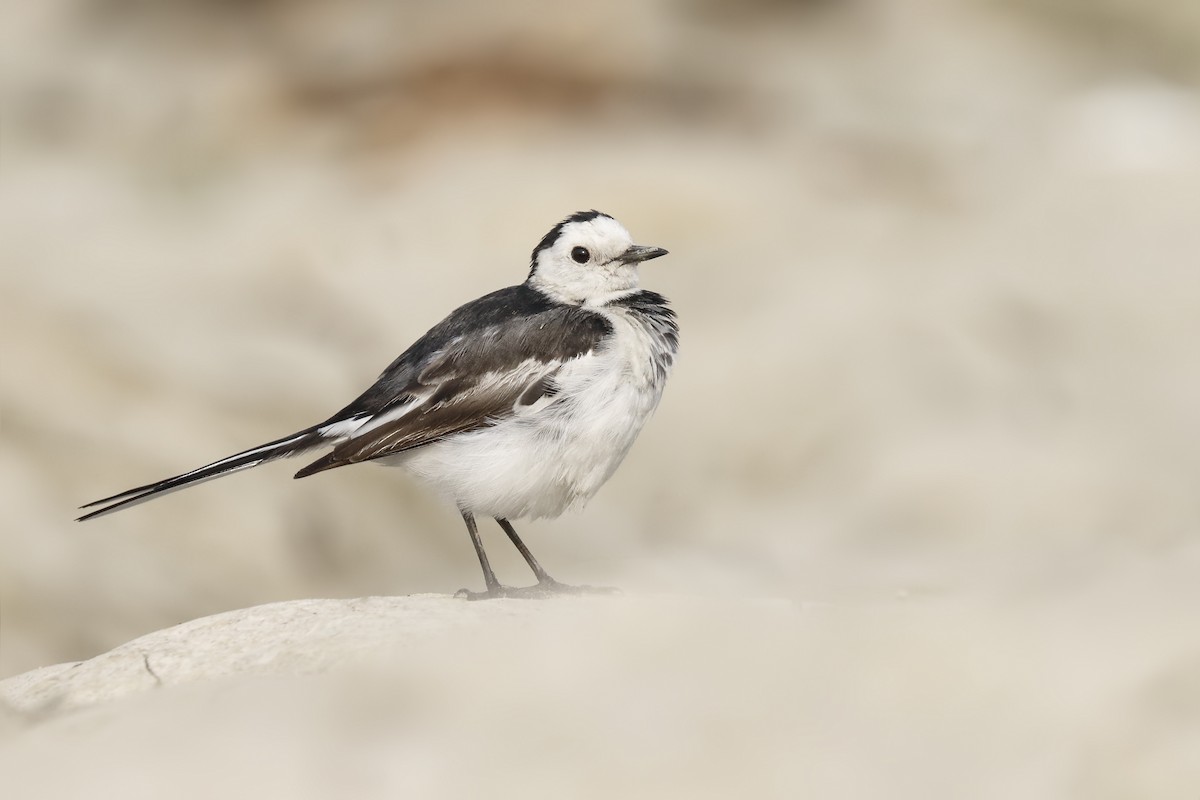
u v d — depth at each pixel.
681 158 26.78
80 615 14.45
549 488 10.16
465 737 6.75
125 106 31.25
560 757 6.54
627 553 16.80
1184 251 22.47
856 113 30.89
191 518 15.55
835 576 14.79
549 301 10.66
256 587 15.30
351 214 25.03
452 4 30.88
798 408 18.52
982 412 18.41
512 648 7.60
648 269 22.36
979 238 23.48
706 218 23.98
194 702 7.49
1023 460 17.33
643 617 7.84
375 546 16.31
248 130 30.20
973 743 6.41
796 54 33.28
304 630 8.65
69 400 16.50
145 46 32.94
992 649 7.00
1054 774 6.21
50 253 22.55
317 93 30.70
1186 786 6.10
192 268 22.30
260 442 16.89
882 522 16.64
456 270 22.62
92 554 14.88
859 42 34.00
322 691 7.35
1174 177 25.84
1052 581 8.27
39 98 31.61
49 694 8.37
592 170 25.78
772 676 7.01
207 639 8.78
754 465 17.98
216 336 18.98
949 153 28.41
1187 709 6.44
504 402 9.99
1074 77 33.75
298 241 23.67
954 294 20.78
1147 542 15.13
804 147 28.36
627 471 17.97
